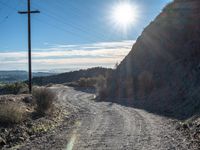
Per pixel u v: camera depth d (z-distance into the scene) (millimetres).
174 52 43469
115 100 42469
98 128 18391
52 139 15219
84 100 43625
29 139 15516
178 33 44969
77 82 95250
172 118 22500
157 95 36938
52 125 20203
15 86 46188
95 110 29438
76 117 24578
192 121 18969
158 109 28578
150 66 48281
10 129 16359
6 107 18375
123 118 22766
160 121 21078
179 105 27719
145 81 42312
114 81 52750
